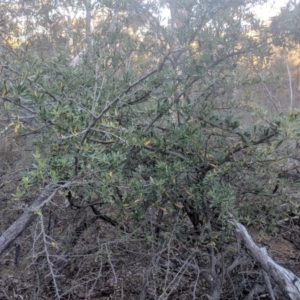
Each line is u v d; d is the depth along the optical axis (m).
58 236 3.19
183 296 3.19
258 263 2.78
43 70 2.54
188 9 2.79
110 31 3.20
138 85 2.81
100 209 3.13
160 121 2.73
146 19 3.00
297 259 3.47
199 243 2.76
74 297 3.33
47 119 2.19
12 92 2.09
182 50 2.77
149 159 2.67
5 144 3.46
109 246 2.97
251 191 2.88
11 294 3.19
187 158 2.60
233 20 2.71
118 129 2.32
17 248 3.17
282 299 2.93
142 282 3.12
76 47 3.72
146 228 2.88
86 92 2.65
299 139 2.43
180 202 2.81
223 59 2.70
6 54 3.40
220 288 2.97
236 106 2.84
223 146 2.71
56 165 2.13
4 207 3.31
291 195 2.90
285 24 2.54
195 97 2.76
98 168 2.13
